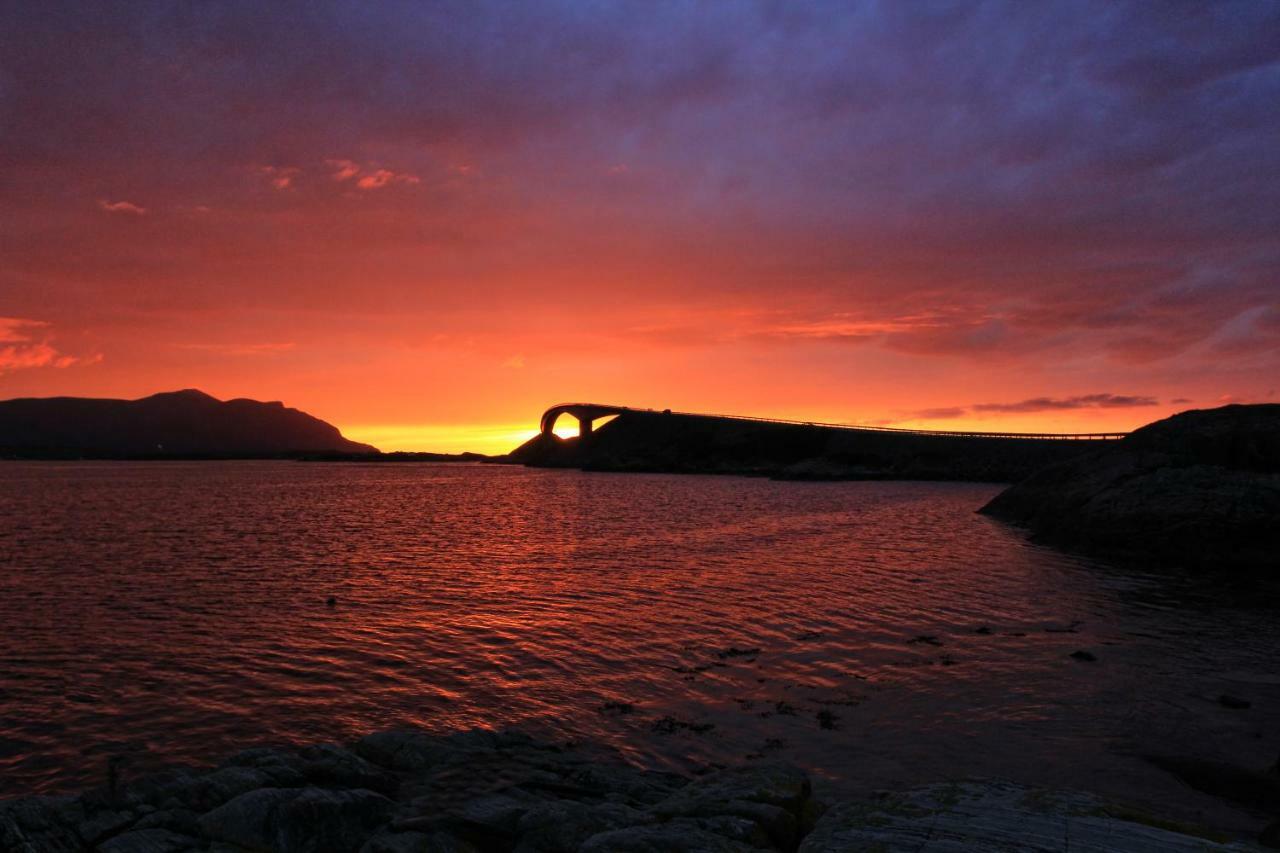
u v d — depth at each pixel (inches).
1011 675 709.3
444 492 4215.1
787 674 720.3
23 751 544.4
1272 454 1660.9
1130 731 569.6
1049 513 1902.1
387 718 609.6
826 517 2394.2
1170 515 1446.9
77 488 4766.2
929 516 2412.6
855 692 666.8
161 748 550.6
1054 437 4911.4
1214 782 478.9
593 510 2770.7
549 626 908.6
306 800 375.6
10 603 1054.4
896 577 1244.5
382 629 897.5
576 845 350.0
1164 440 1843.0
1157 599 1064.8
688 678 708.7
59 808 378.6
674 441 7613.2
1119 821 315.9
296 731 581.9
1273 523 1318.9
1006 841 296.4
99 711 625.6
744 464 6604.3
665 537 1854.1
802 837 374.9
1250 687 671.1
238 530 2087.8
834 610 991.6
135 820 378.3
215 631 890.1
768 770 438.3
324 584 1203.2
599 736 570.6
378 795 399.2
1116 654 778.2
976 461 5012.3
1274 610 994.1
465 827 373.4
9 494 4025.6
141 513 2709.2
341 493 4160.9
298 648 815.1
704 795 400.8
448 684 694.5
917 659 764.6
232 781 407.8
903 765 512.1
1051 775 494.6
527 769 459.8
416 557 1520.7
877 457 5541.3
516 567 1373.0
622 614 973.2
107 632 887.1
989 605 1022.4
